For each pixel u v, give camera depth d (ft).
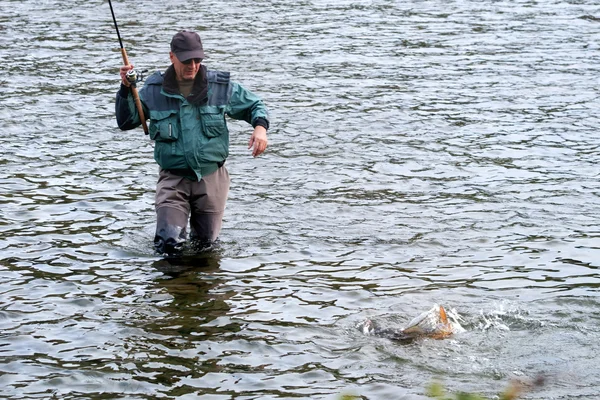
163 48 63.82
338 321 23.63
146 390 20.11
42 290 25.71
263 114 28.40
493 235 30.25
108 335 22.82
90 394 19.95
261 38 67.72
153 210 32.83
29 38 67.36
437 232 30.58
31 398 19.74
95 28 71.77
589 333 22.44
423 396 19.51
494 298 24.91
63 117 46.01
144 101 28.17
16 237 29.84
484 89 52.37
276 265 27.78
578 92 51.44
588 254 28.43
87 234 30.27
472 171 37.65
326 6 83.97
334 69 57.62
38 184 35.55
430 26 73.41
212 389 20.13
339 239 30.01
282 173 37.47
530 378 20.15
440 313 22.81
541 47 64.59
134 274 26.96
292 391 19.98
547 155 39.81
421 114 46.98
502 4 84.89
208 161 28.58
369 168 38.14
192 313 24.21
